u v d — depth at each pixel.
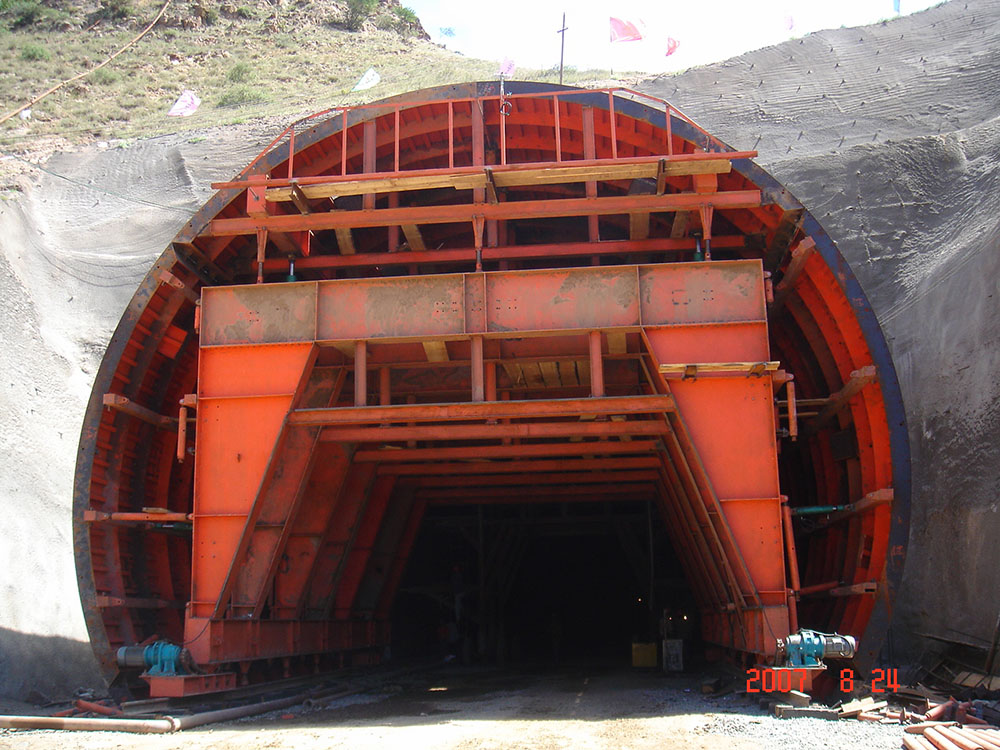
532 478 19.73
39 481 21.34
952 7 43.72
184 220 34.91
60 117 53.91
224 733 10.61
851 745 8.80
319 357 14.88
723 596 16.97
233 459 13.30
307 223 14.23
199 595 13.02
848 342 14.39
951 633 15.88
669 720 10.88
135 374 15.39
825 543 17.19
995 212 21.66
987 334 17.95
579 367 15.38
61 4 80.12
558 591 34.97
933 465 18.56
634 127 15.71
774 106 38.50
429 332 13.30
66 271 30.58
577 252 15.55
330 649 17.36
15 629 16.73
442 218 13.98
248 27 81.06
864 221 26.64
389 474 18.41
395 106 15.16
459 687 17.34
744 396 12.93
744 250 16.27
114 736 10.39
